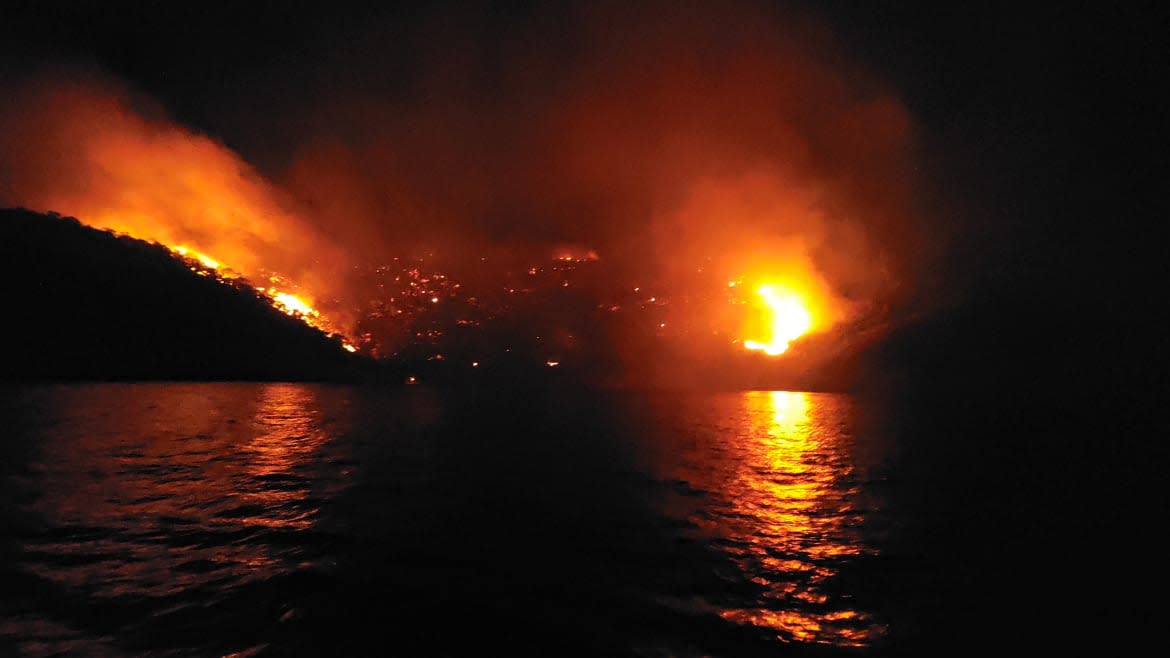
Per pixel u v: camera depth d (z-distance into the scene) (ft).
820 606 19.56
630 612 18.98
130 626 17.38
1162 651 16.66
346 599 19.47
